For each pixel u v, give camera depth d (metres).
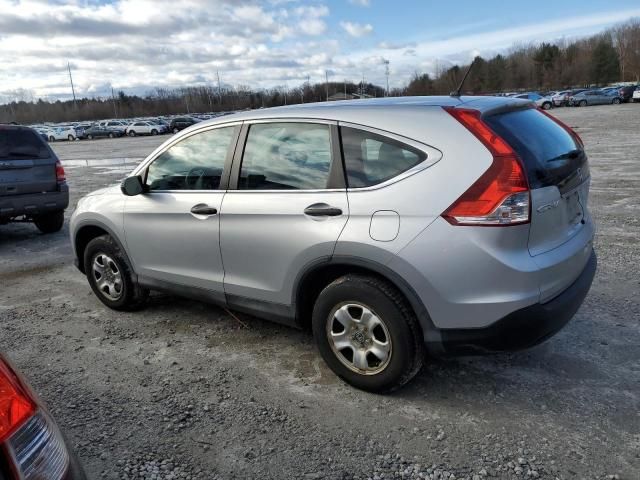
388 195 3.07
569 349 3.87
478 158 2.88
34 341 4.46
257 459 2.86
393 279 3.07
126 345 4.31
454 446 2.89
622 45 105.31
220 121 3.96
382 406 3.29
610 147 16.94
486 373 3.61
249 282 3.79
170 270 4.31
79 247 5.24
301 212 3.38
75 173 18.50
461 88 3.70
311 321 3.74
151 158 4.39
